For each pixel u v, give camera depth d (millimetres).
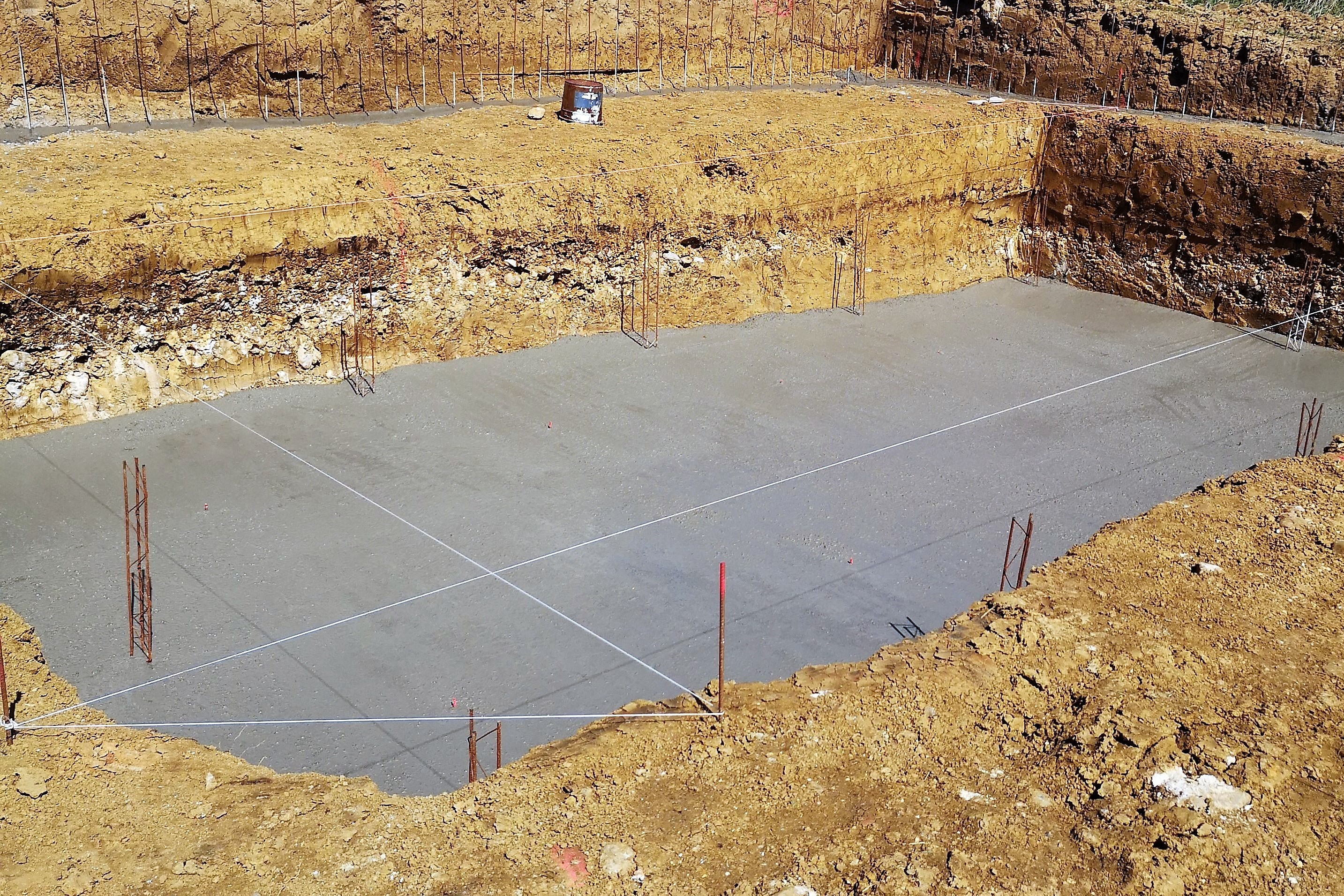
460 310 21031
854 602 15484
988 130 25562
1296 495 16797
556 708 13383
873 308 24719
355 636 14414
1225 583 14508
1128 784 11117
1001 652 13141
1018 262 26969
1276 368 22484
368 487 17453
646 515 17172
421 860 10359
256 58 23203
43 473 17141
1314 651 13219
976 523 17344
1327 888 10055
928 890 9953
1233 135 23922
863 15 30750
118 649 13969
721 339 22766
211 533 16188
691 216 22703
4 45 21109
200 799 11188
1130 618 13719
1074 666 12859
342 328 20172
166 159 20219
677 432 19438
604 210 21828
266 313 19594
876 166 24375
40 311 17609
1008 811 10914
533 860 10375
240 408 19188
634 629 14781
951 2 30000
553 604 15164
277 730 12891
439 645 14352
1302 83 24750
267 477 17516
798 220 23875
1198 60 26031
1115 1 27391
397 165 20922
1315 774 11250
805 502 17672
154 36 22344
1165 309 25062
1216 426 20469
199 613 14648
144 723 12828
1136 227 25219
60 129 21625
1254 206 23469
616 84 27594
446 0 24906
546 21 26312
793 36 29812
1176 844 10359
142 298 18484
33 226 17469
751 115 25453
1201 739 11578
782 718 12312
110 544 15844
